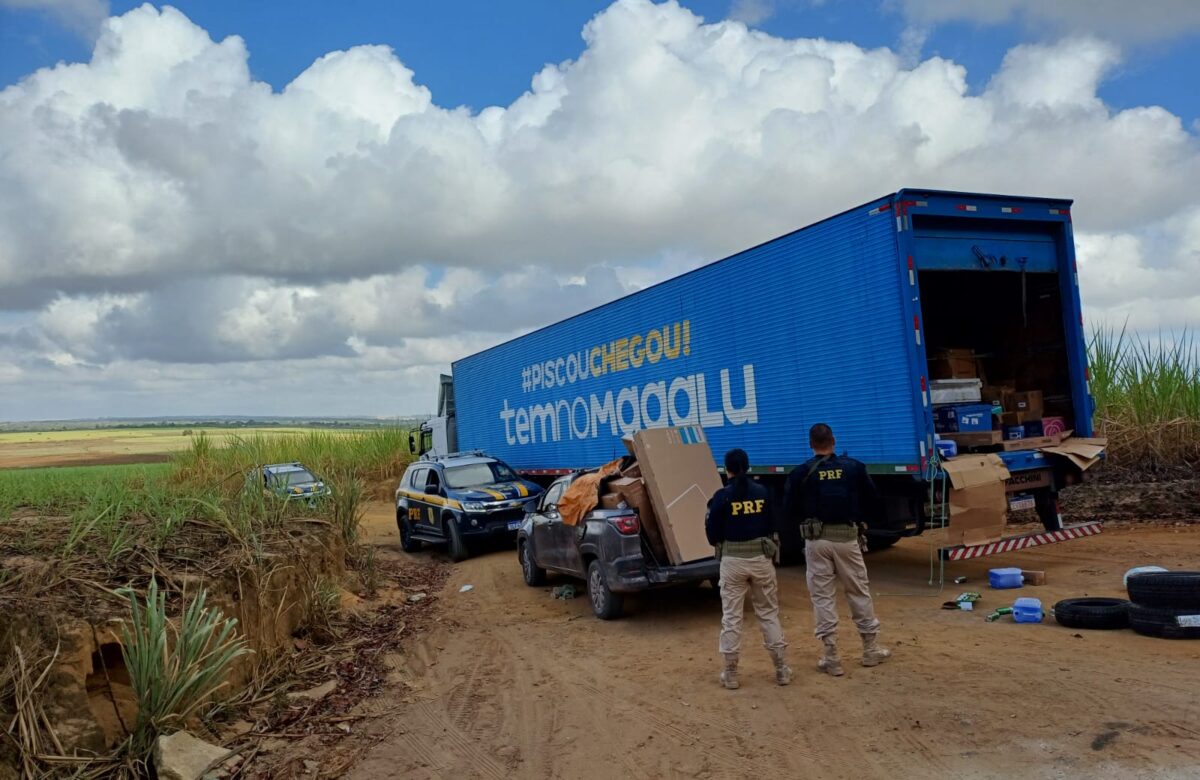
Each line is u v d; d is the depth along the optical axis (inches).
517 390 761.6
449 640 351.9
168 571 277.9
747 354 453.1
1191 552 388.8
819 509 255.3
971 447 385.4
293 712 257.0
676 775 193.3
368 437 1214.3
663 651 306.8
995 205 378.3
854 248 382.3
